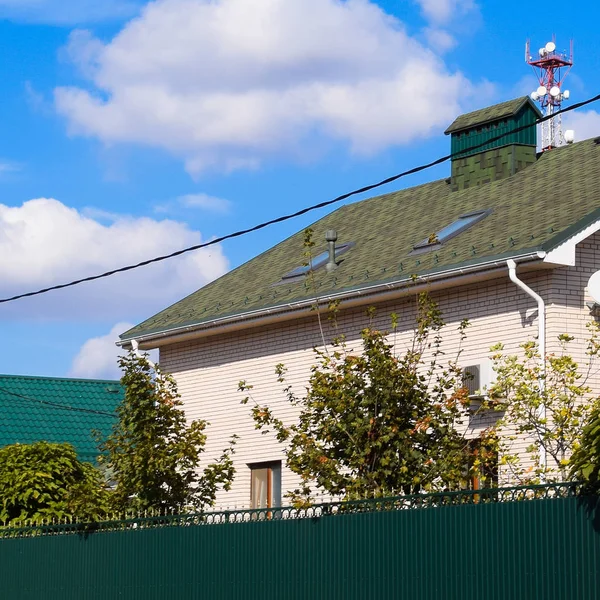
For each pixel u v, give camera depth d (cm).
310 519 1741
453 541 1513
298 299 2723
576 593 1354
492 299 2391
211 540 1917
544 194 2630
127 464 2348
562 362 1980
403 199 3238
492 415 2334
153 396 2383
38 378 4112
